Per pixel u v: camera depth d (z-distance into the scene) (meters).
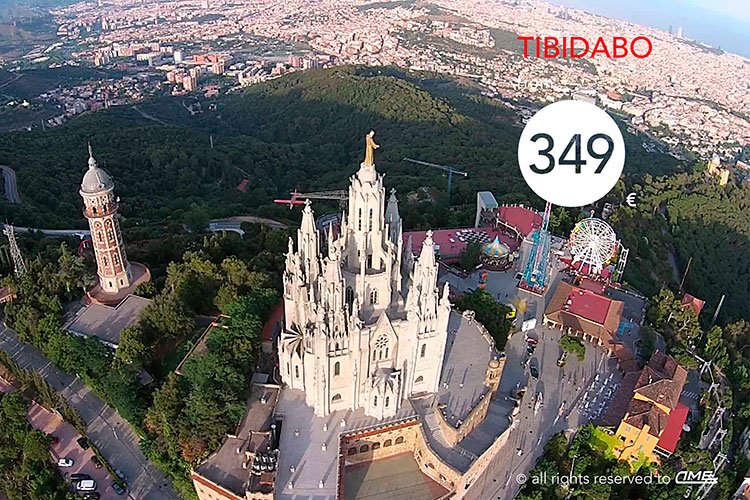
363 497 85.94
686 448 97.56
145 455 92.31
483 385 98.81
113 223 115.69
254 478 77.31
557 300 132.00
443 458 87.06
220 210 199.38
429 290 86.19
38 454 87.44
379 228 81.94
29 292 115.06
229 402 87.81
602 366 117.12
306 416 91.06
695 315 131.88
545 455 94.94
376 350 86.75
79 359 100.94
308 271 90.31
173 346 108.00
